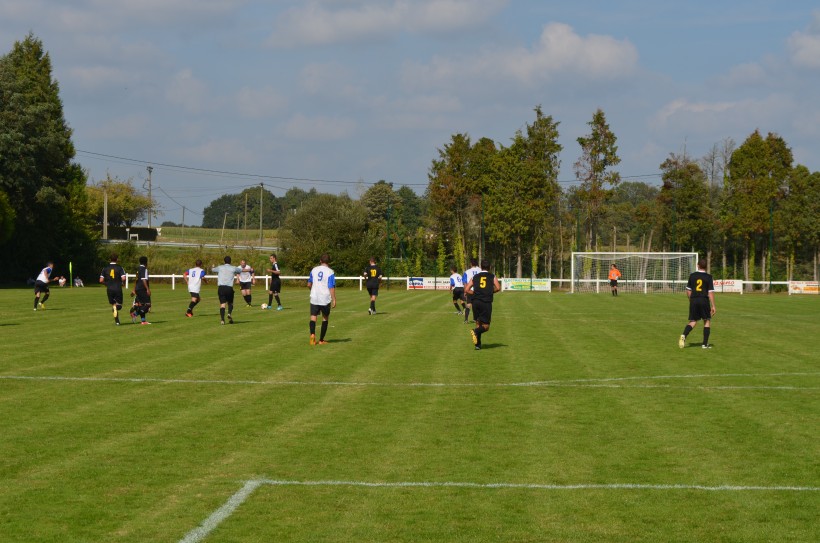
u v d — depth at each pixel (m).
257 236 133.62
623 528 6.18
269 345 17.86
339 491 7.07
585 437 9.14
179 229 145.12
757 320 26.91
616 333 21.52
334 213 63.25
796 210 63.31
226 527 6.14
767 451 8.53
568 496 6.97
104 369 14.02
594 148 66.31
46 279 29.08
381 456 8.26
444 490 7.12
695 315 17.88
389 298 40.72
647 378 13.45
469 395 11.79
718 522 6.32
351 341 18.91
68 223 60.06
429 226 76.69
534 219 62.66
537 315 28.88
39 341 18.30
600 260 59.19
